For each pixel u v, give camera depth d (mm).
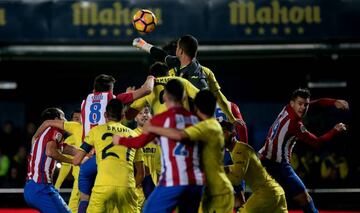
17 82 69812
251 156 31969
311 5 59781
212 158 27391
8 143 61625
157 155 38906
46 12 59562
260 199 32625
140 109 32188
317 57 63656
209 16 59469
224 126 31391
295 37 59906
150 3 59344
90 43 60906
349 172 62562
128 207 32219
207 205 28453
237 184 31797
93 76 69688
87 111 33969
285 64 66875
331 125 66250
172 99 27234
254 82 69875
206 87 30203
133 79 68625
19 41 59625
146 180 38719
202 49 60781
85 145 32031
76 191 39375
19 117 70312
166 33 59188
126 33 59469
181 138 26266
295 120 33938
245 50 61062
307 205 34719
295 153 59688
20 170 59500
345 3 59719
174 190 26609
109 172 31656
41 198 33000
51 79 70000
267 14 59781
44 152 33000
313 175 59719
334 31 59781
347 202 55031
